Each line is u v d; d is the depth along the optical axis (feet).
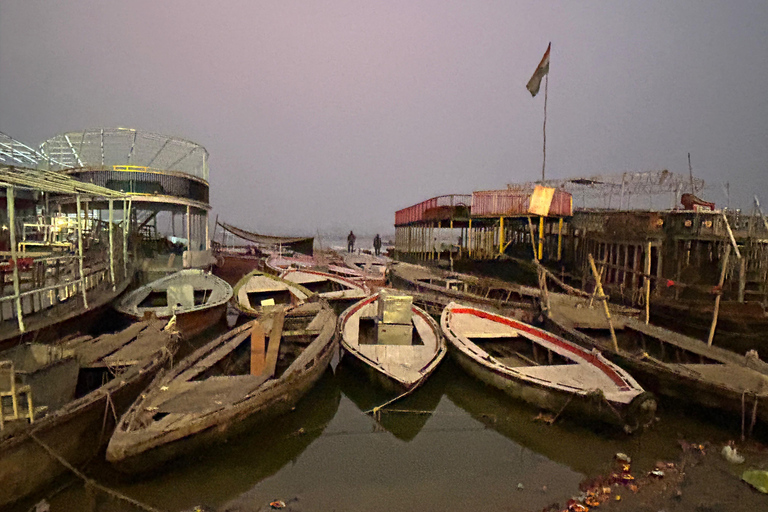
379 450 28.91
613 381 32.55
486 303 59.77
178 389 28.19
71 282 37.96
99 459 24.64
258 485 24.94
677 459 27.14
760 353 44.09
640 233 57.26
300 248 135.74
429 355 37.60
